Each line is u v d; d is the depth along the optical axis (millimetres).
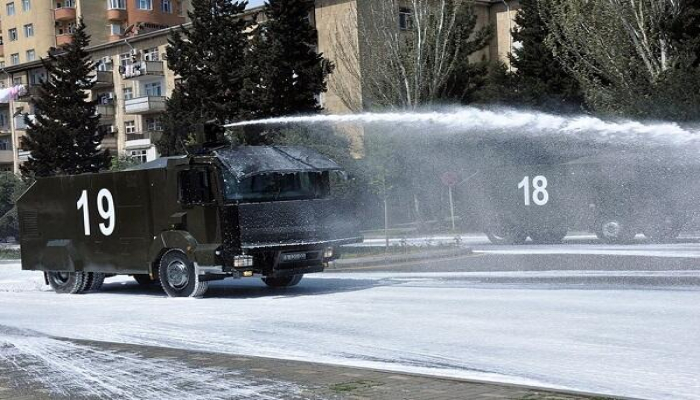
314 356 8750
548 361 8008
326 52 45656
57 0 79250
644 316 10523
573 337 9250
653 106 26422
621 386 6895
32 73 76438
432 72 38688
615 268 16375
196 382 7633
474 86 41469
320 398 6734
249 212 14312
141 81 65625
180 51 45000
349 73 40938
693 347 8492
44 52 79062
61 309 14422
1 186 51312
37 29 79438
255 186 14625
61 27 79500
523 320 10602
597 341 8961
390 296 13914
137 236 15625
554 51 35625
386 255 22250
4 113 79562
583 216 25031
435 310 11891
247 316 12195
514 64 43406
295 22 39438
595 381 7102
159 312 13180
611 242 24328
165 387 7500
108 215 16141
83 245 16703
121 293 17062
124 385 7688
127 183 15727
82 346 10094
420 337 9672
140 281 19109
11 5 82000
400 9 39906
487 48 52406
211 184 14383
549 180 25719
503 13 51688
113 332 11180
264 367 8141
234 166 14141
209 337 10359
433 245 24750
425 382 7137
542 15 36062
